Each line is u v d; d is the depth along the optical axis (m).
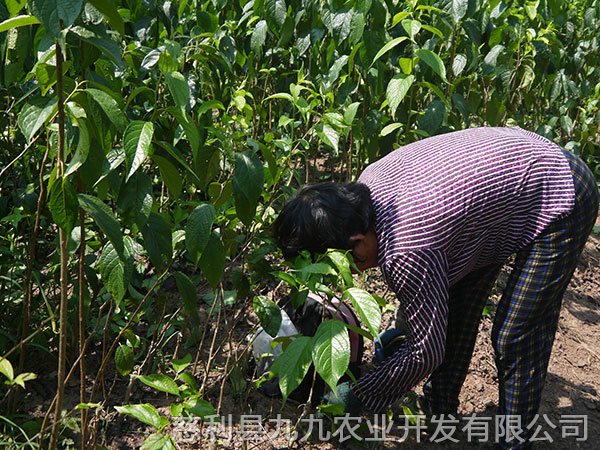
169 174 1.65
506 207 1.99
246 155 1.85
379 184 1.96
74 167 1.30
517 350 2.23
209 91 2.82
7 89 2.37
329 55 3.22
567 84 4.05
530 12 3.73
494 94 3.80
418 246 1.83
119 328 2.72
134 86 2.45
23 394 2.40
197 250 1.78
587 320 3.65
